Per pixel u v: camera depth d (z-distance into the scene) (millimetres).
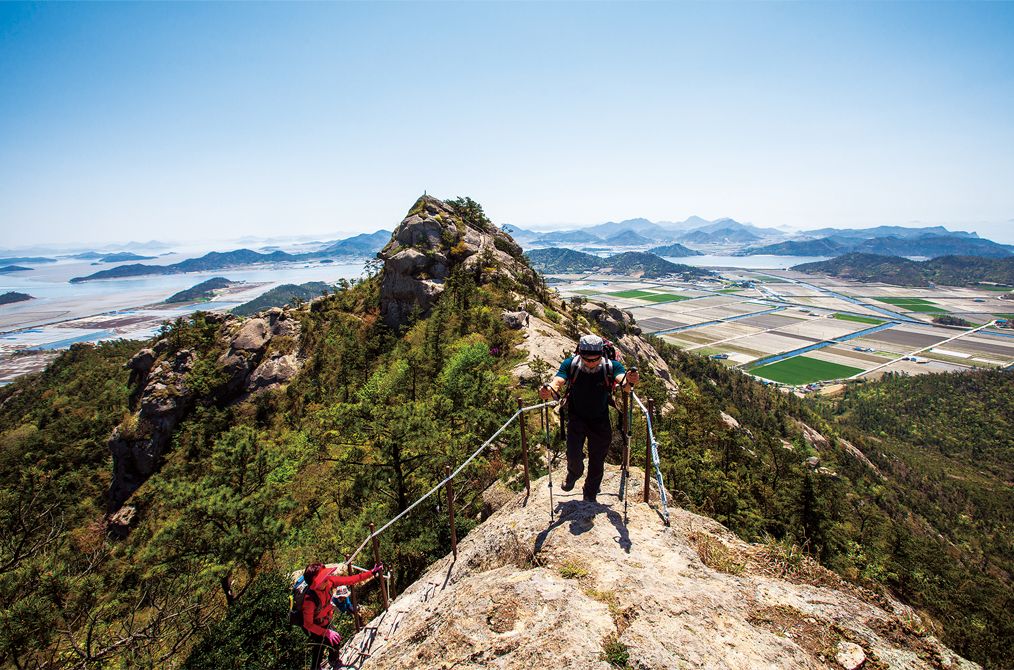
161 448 79938
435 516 22625
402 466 24406
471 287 92062
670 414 55438
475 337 59562
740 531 24875
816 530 35562
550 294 124250
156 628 19094
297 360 92250
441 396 30453
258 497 24844
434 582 6262
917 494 166125
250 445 27375
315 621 5898
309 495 34031
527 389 33938
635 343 132250
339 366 80500
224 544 22094
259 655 18078
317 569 6141
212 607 21656
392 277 99188
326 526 27500
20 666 17797
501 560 5781
